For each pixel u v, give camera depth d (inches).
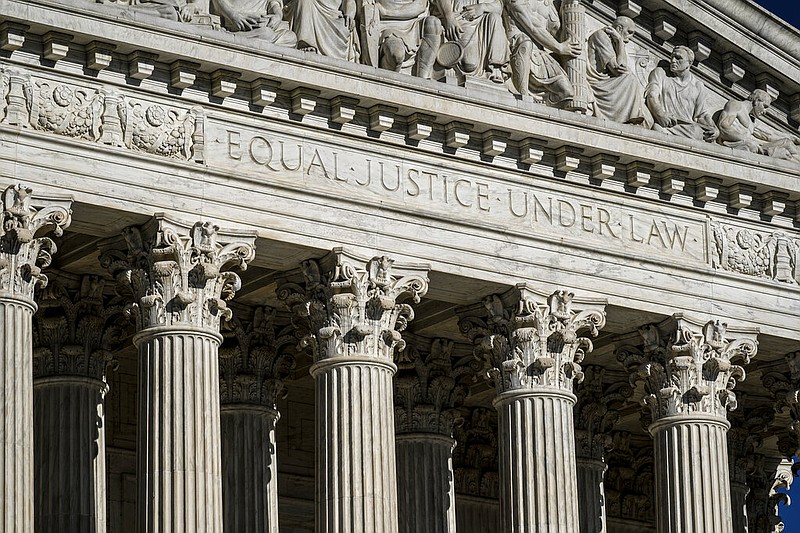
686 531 2753.4
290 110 2544.3
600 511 3002.0
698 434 2783.0
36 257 2364.7
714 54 2920.8
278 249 2539.4
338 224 2556.6
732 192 2874.0
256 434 2726.4
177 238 2438.5
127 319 2618.1
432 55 2650.1
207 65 2463.1
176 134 2460.6
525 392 2659.9
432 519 2827.3
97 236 2502.5
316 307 2556.6
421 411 2856.8
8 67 2365.9
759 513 3319.4
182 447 2401.6
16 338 2321.6
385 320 2566.4
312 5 2583.7
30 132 2362.2
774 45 2928.2
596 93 2797.7
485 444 3129.9
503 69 2711.6
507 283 2664.9
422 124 2613.2
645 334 2810.0
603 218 2765.7
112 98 2426.2
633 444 3339.1
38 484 2566.4
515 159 2704.2
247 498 2696.9
